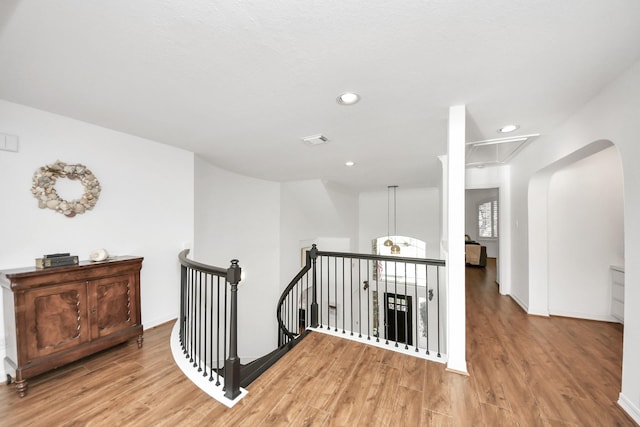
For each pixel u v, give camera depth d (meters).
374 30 1.23
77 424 1.55
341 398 1.79
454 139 2.08
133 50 1.39
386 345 2.59
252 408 1.69
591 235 3.32
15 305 1.77
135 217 2.83
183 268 2.65
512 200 4.19
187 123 2.46
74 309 2.05
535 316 3.43
